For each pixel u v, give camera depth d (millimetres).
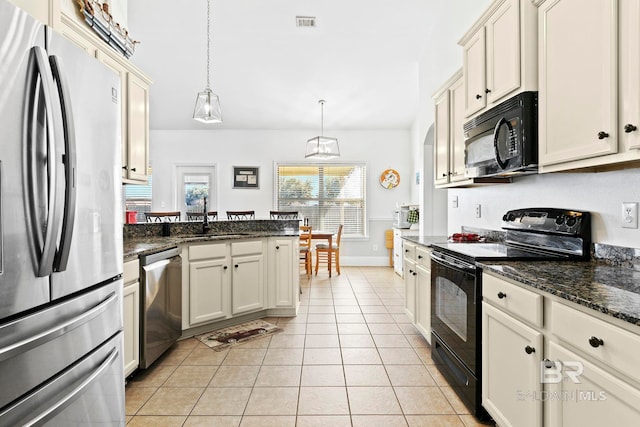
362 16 3916
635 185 1503
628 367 915
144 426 1782
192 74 5105
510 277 1457
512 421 1472
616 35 1231
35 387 1029
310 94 5602
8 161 944
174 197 6652
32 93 1019
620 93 1225
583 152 1393
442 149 3029
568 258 1774
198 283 2988
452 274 2082
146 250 2297
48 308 1084
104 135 1388
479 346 1785
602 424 1005
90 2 2105
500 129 1924
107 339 1407
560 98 1526
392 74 5105
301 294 4508
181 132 6680
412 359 2572
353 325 3326
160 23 4035
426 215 4484
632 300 1043
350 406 1964
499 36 1979
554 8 1561
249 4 3707
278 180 6793
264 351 2725
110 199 1431
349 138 6781
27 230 1000
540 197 2139
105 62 2297
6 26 940
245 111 6090
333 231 6793
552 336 1239
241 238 3307
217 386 2186
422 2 3688
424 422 1814
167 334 2572
